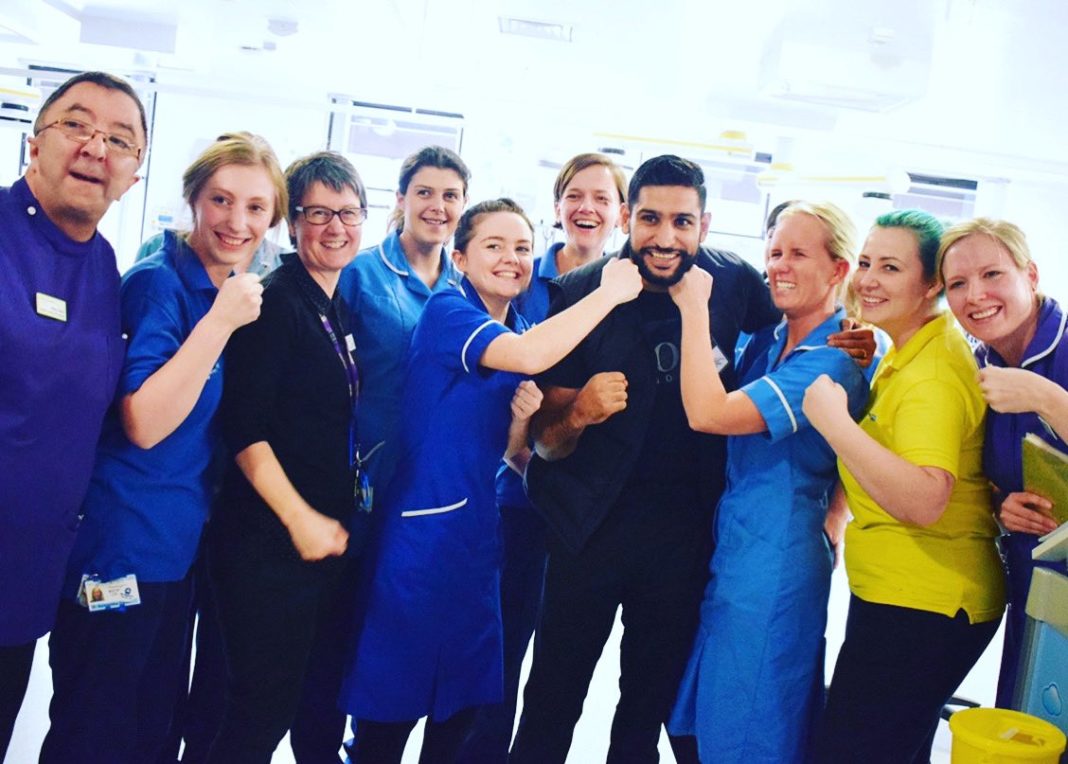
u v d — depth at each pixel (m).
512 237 2.39
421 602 2.31
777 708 2.19
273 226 2.26
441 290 2.38
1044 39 3.96
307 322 2.24
